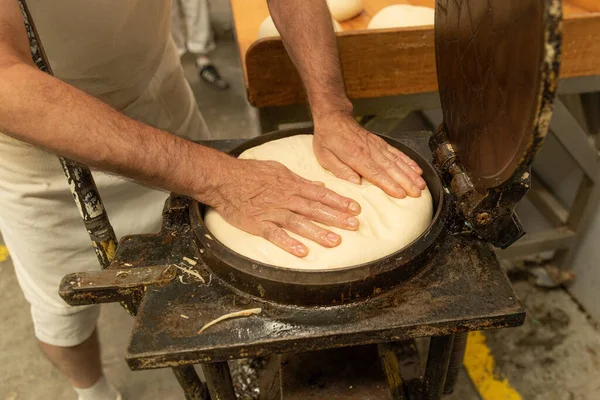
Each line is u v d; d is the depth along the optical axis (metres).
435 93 1.23
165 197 1.31
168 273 0.71
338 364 0.84
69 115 0.62
